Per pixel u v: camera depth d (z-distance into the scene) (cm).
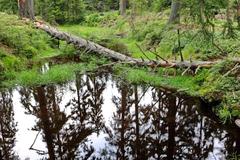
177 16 2031
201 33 1129
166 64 1323
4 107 1220
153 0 3038
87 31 2923
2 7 3222
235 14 1027
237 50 1180
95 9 4419
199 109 1166
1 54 1542
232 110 1022
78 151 891
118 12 3675
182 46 1633
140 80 1501
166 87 1391
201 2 1009
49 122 1094
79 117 1144
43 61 1739
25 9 2353
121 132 1024
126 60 1650
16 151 891
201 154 848
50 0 3541
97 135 1002
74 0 3638
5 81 1434
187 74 1414
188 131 1002
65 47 1919
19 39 1733
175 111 1167
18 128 1040
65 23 3684
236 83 1080
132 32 2478
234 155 833
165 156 849
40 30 2103
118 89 1458
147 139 964
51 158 848
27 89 1403
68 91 1421
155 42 1997
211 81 1189
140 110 1208
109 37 2052
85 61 1817
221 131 986
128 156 856
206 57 1360
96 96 1370
